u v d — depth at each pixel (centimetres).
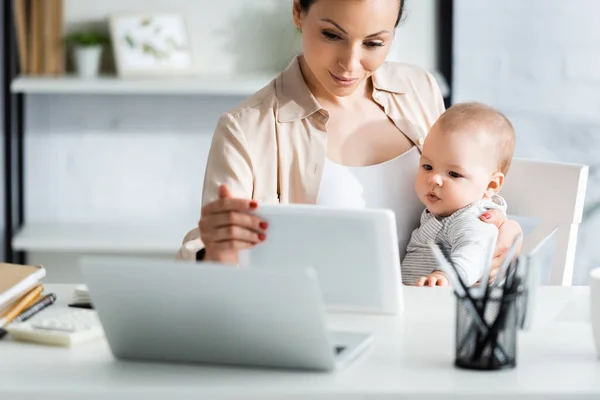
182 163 398
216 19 384
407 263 216
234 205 160
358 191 211
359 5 187
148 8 381
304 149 208
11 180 370
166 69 374
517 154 379
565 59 373
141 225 395
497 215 214
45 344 146
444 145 213
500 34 376
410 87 222
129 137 395
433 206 214
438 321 157
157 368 134
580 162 376
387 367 133
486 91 379
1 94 388
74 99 391
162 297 131
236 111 208
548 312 162
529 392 123
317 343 129
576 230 218
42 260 392
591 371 131
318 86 212
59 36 371
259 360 133
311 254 157
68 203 397
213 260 163
